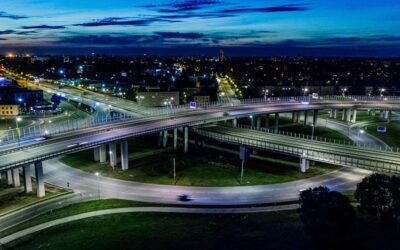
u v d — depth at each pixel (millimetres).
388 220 71188
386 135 171125
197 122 147250
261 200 94312
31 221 83500
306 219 66375
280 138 134625
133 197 97688
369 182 73625
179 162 128625
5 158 95812
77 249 68812
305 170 117812
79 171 119312
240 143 130000
